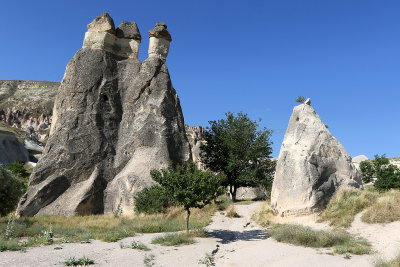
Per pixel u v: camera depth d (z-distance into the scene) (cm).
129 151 3047
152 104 3247
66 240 1383
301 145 1970
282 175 1967
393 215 1401
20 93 19562
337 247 1161
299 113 2159
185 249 1220
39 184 2728
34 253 1078
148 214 2352
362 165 3444
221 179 1644
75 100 3136
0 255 1025
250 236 1583
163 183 1592
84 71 3266
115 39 3581
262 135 3347
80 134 2984
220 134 3450
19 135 9650
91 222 2128
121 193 2669
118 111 3278
